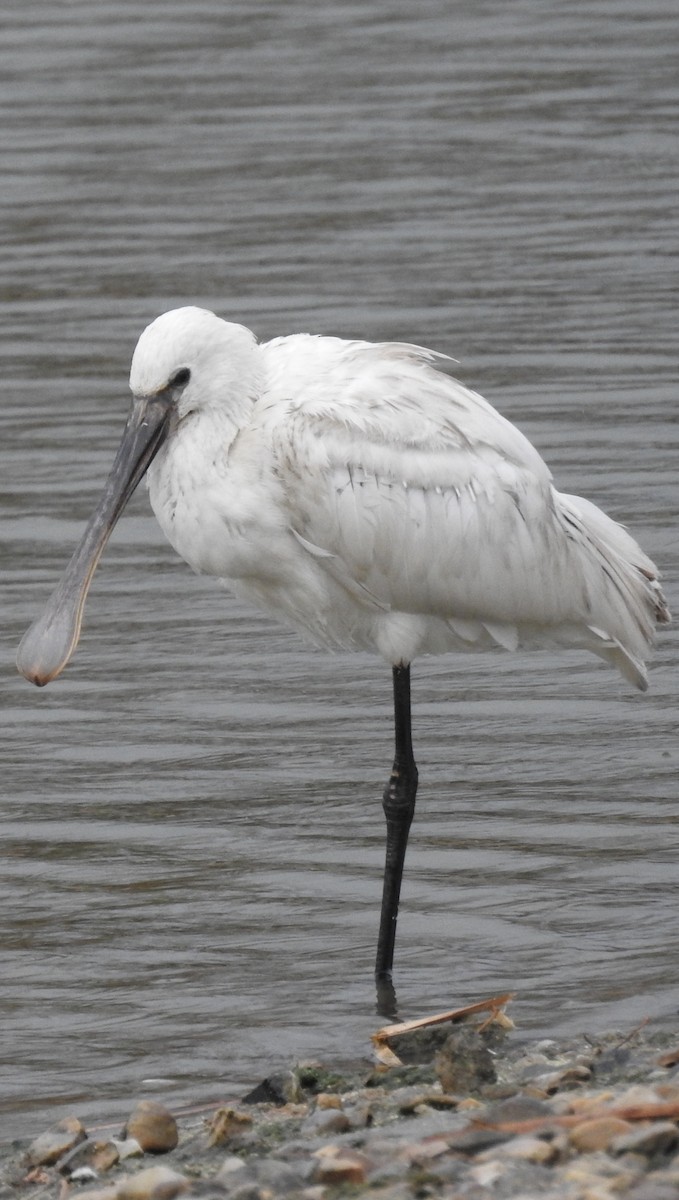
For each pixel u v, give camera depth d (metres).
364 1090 10.26
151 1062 11.06
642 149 28.08
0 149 28.53
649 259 24.30
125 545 18.20
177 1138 9.76
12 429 20.31
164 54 32.84
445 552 12.49
